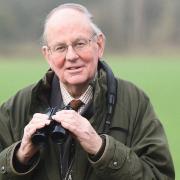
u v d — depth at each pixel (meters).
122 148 5.21
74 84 5.43
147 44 94.75
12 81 45.16
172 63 77.06
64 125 5.05
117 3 95.62
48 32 5.39
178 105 30.52
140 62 77.19
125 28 95.38
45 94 5.65
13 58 89.75
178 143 19.03
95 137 5.14
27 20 93.38
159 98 34.41
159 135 5.49
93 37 5.39
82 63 5.38
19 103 5.69
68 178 5.41
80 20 5.36
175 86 43.03
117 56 89.44
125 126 5.49
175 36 95.19
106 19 93.62
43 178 5.46
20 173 5.32
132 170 5.19
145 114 5.57
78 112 5.53
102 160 5.13
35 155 5.36
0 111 5.73
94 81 5.51
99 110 5.46
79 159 5.39
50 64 5.50
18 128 5.62
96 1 95.31
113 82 5.57
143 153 5.44
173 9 96.25
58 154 5.46
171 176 5.43
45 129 5.10
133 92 5.64
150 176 5.27
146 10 96.81
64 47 5.36
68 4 5.45
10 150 5.33
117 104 5.54
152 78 50.09
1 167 5.33
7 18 92.38
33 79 47.19
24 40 92.81
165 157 5.39
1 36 91.94
